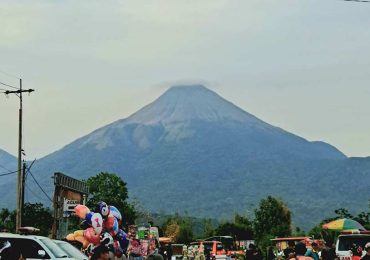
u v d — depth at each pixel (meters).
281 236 106.56
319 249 27.50
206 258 63.41
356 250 30.22
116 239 28.42
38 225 64.94
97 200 89.06
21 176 46.56
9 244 23.64
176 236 138.38
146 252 38.91
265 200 112.12
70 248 27.77
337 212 66.88
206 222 161.12
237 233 118.81
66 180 49.41
